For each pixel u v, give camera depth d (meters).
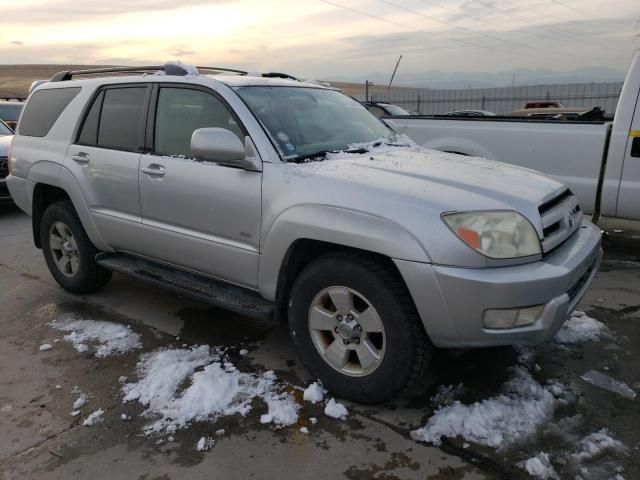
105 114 4.35
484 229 2.68
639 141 5.39
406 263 2.69
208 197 3.48
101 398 3.22
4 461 2.69
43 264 5.93
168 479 2.55
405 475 2.54
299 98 3.93
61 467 2.64
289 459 2.67
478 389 3.23
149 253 4.07
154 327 4.21
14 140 5.17
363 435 2.84
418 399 3.15
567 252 3.03
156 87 3.98
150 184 3.84
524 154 6.13
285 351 3.78
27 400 3.22
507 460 2.62
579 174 5.84
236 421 2.97
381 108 15.16
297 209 3.05
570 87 28.44
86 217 4.40
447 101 32.09
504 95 30.44
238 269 3.45
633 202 5.54
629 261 5.73
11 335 4.12
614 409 3.02
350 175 3.04
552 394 3.17
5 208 9.38
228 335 4.05
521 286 2.62
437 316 2.70
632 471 2.54
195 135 3.16
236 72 4.54
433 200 2.76
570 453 2.66
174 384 3.34
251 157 3.31
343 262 2.95
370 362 2.96
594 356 3.63
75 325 4.27
